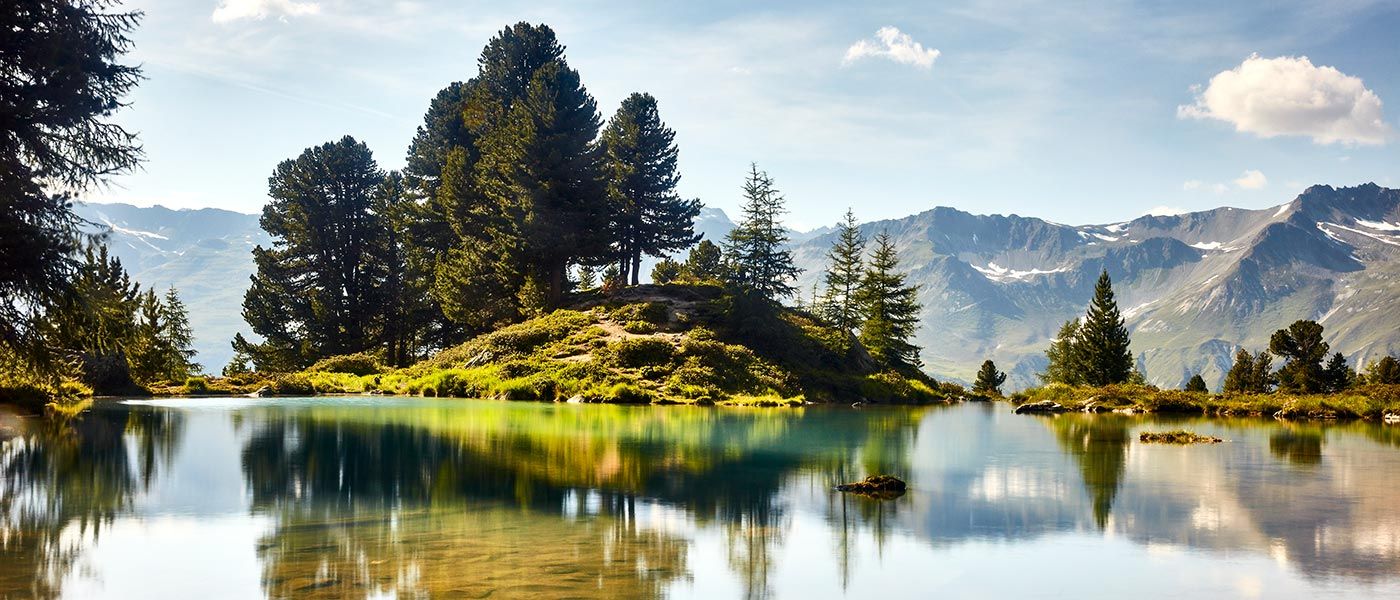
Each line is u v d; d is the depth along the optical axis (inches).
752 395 1840.6
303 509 586.6
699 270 3740.2
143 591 407.5
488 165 2783.0
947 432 1203.2
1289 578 453.1
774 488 693.9
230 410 1422.2
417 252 3134.8
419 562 458.3
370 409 1465.3
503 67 3132.4
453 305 2706.7
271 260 3181.6
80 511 575.5
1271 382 3390.7
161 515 564.4
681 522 567.8
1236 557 491.5
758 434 1117.1
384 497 629.9
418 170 3380.9
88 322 1045.2
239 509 585.0
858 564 477.1
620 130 3284.9
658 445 966.4
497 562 461.7
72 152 979.9
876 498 659.4
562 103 2630.4
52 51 912.3
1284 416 1574.8
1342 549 509.7
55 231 952.9
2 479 695.7
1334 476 773.3
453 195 2913.4
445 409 1480.1
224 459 812.6
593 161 2657.5
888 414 1612.9
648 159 3213.6
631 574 446.6
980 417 1571.1
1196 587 438.3
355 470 751.1
